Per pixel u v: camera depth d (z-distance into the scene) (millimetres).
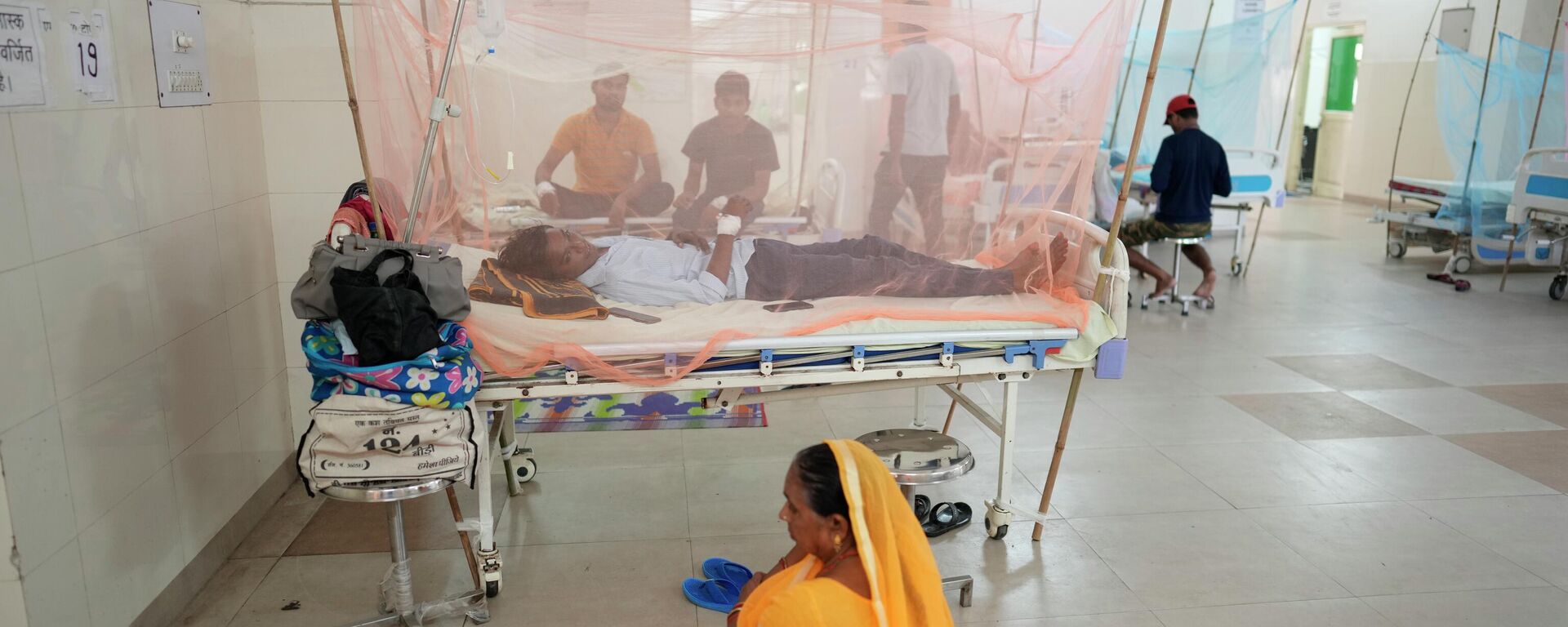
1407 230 7379
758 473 3520
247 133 3057
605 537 3023
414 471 2252
